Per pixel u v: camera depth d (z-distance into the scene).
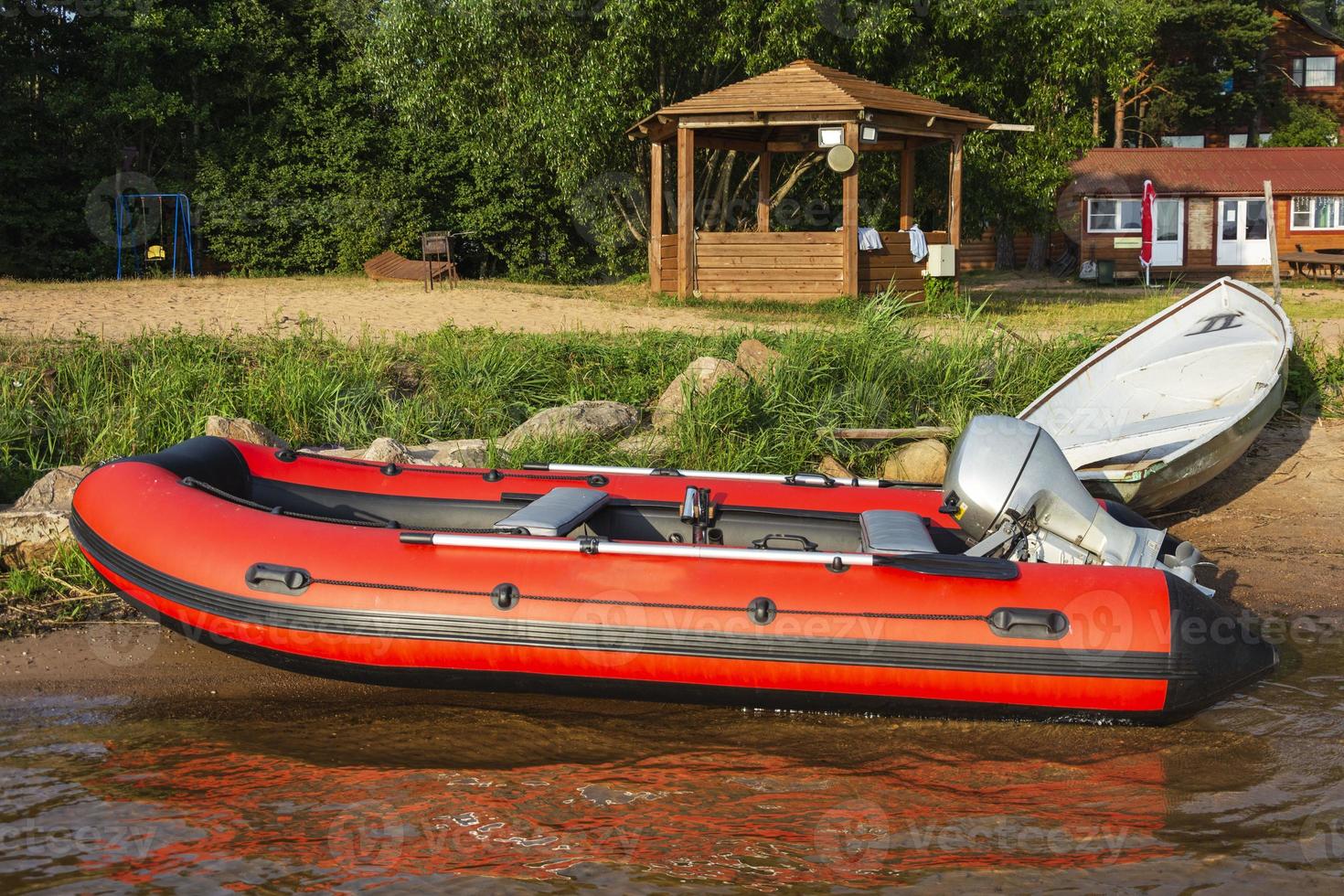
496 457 8.19
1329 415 10.25
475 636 5.08
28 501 7.18
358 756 4.99
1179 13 35.59
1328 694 5.56
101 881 4.00
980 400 9.80
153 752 4.99
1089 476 7.57
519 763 4.93
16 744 5.02
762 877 4.08
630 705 5.54
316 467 6.54
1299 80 39.59
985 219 21.50
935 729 5.27
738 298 16.95
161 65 24.03
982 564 5.04
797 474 6.59
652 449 8.58
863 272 16.98
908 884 4.03
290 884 4.01
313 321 12.52
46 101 22.98
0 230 23.17
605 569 5.14
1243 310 10.08
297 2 25.33
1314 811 4.50
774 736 5.21
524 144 21.00
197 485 5.80
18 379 9.17
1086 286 26.05
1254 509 8.43
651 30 18.38
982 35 19.16
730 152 21.52
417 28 19.86
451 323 12.32
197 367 9.73
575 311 15.32
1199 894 3.96
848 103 15.99
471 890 3.98
